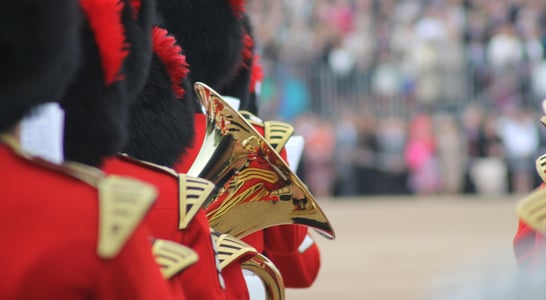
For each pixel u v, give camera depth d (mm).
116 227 6484
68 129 8016
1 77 6316
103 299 6598
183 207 9672
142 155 10867
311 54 62031
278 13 63500
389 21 65250
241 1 14359
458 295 4426
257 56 16188
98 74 8125
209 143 11586
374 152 60094
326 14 64375
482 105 63094
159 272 7176
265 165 11570
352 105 61906
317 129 59156
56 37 6441
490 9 65812
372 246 39906
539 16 66125
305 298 29562
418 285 31250
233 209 11914
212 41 14039
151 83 10945
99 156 8195
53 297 6430
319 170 58938
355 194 59812
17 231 6441
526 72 64250
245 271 12719
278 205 11898
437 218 48844
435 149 60562
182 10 13977
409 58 63594
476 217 49094
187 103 11461
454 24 64750
